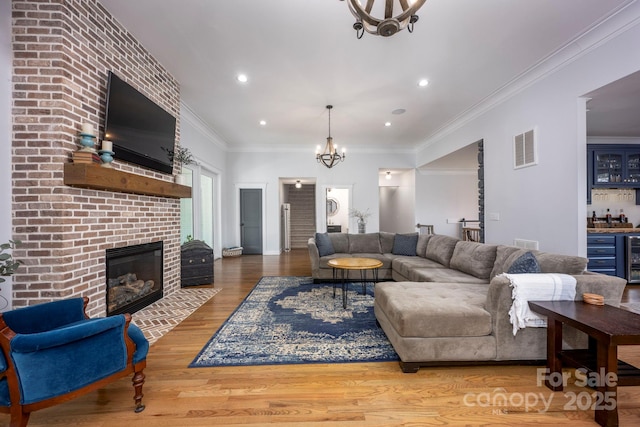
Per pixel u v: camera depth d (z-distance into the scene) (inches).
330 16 96.0
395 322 76.5
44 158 80.5
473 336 73.3
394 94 159.3
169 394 65.2
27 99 80.9
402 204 342.3
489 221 167.9
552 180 124.0
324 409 60.2
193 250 162.6
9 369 47.8
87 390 52.9
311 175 289.0
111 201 100.5
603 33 99.6
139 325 104.3
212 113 191.0
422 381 70.1
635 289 149.6
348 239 196.9
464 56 120.4
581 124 112.0
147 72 119.1
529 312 72.1
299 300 134.7
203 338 94.0
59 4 81.4
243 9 93.1
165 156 129.2
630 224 181.3
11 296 79.8
